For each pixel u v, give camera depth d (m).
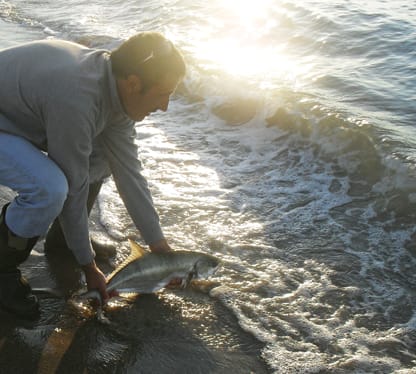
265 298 3.48
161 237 3.38
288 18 10.14
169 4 11.56
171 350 3.00
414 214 4.50
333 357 3.00
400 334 3.20
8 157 2.77
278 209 4.62
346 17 10.02
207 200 4.74
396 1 11.27
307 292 3.56
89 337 3.06
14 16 11.43
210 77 7.48
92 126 2.74
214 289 3.54
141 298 3.42
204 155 5.70
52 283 3.50
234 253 3.97
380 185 4.94
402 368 2.94
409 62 7.88
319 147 5.68
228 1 11.38
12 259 3.01
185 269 3.30
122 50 2.71
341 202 4.73
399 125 5.77
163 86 2.75
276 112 6.34
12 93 2.73
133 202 3.30
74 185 2.84
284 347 3.06
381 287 3.64
